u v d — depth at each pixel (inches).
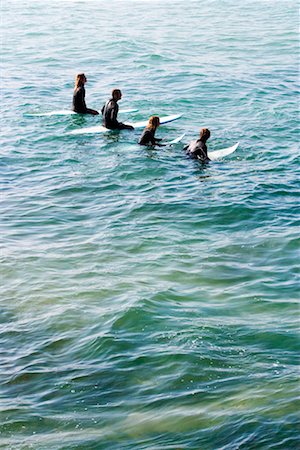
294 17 1628.9
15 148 747.4
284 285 442.9
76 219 566.3
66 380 341.1
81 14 1674.5
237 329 383.9
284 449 276.7
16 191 631.8
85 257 489.7
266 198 602.5
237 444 281.7
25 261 482.9
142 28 1501.0
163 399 320.8
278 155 722.8
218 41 1363.2
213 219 559.2
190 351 360.2
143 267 470.9
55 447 289.3
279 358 352.5
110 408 316.5
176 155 718.5
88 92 989.2
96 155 722.8
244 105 920.3
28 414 314.0
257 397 315.6
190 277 455.8
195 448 281.7
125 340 374.0
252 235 527.8
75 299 424.8
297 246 505.4
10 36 1414.9
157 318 395.5
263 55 1244.5
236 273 462.0
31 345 376.2
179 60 1194.6
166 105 918.4
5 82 1046.4
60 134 793.6
